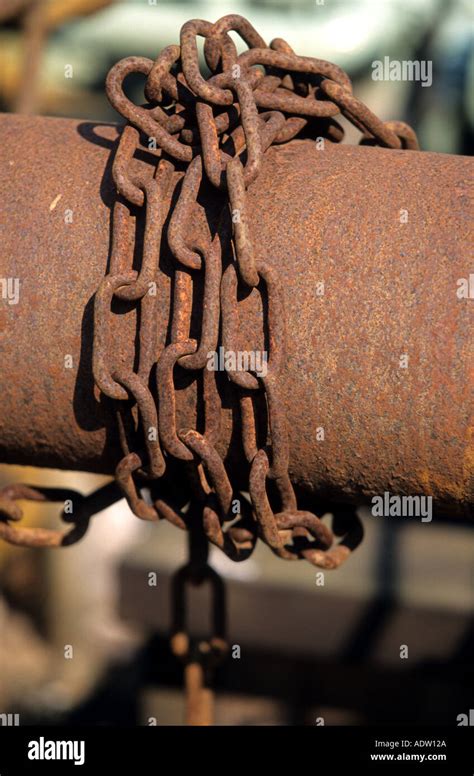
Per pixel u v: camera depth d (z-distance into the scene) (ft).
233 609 4.69
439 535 5.04
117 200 2.10
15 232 2.12
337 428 2.06
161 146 2.12
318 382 2.03
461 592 4.49
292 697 5.07
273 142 2.18
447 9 6.34
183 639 2.68
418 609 4.47
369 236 2.04
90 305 2.09
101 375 2.05
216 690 5.09
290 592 4.59
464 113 5.95
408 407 2.02
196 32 2.17
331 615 4.59
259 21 5.83
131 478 2.15
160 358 2.03
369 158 2.15
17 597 7.03
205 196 2.10
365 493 2.14
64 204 2.13
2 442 2.23
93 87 6.43
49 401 2.15
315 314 2.03
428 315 2.00
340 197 2.08
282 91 2.27
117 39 6.21
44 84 6.23
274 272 2.02
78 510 2.36
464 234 2.02
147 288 2.03
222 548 2.20
